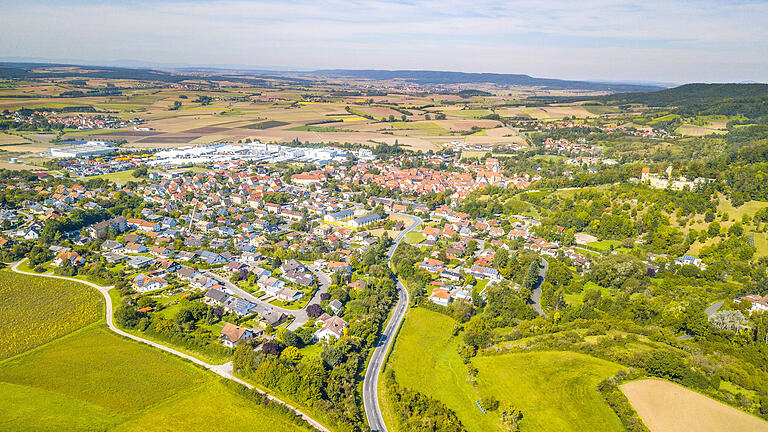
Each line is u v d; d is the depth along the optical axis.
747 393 140.88
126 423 131.25
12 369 152.88
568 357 163.75
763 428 126.44
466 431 132.88
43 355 160.88
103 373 152.12
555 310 199.62
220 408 138.25
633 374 150.88
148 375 151.88
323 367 150.88
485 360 166.75
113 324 182.12
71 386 145.38
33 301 196.88
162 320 178.50
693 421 129.88
